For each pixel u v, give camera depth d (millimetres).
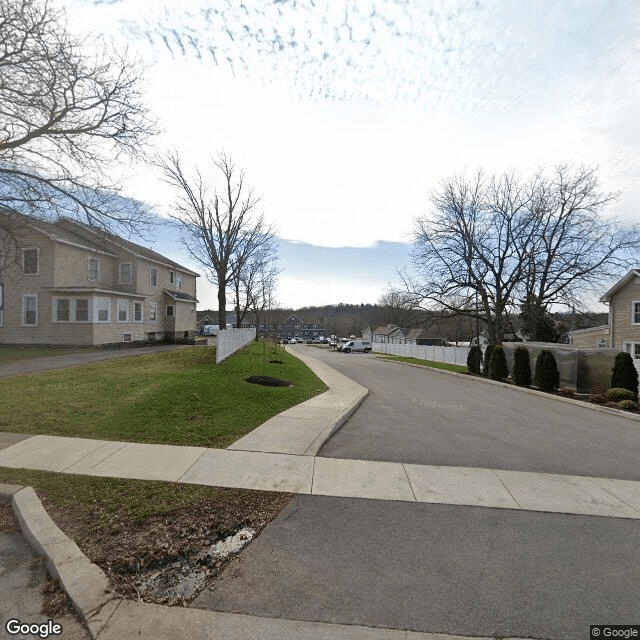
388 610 2555
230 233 22969
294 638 2307
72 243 21062
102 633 2299
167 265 29250
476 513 3961
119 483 4312
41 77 9820
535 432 7395
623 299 21984
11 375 10562
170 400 7648
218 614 2473
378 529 3594
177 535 3381
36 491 4059
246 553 3162
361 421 7836
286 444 5836
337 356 33438
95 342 20438
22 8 9031
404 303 28562
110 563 2959
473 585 2830
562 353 13984
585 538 3531
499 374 16594
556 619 2518
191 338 32906
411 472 5012
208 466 4887
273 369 15227
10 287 20578
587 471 5270
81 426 6211
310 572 2938
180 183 21344
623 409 9820
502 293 26609
